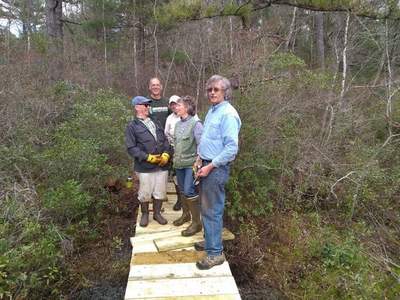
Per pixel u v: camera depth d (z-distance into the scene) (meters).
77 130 5.54
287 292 4.12
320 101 6.19
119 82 11.45
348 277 4.24
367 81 7.89
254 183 4.89
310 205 5.40
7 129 5.45
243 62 5.67
